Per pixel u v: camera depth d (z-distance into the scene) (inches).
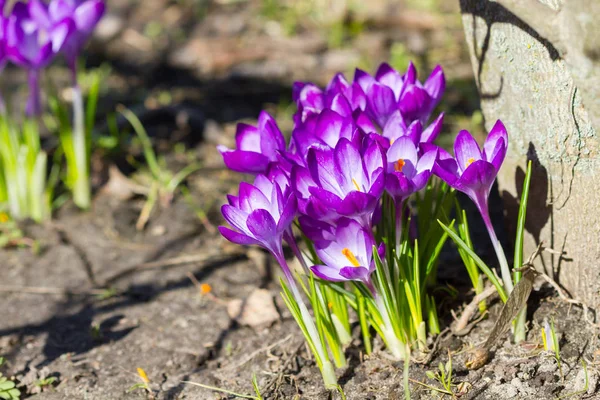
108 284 49.4
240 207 41.3
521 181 44.3
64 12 50.6
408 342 43.5
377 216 42.2
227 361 45.3
